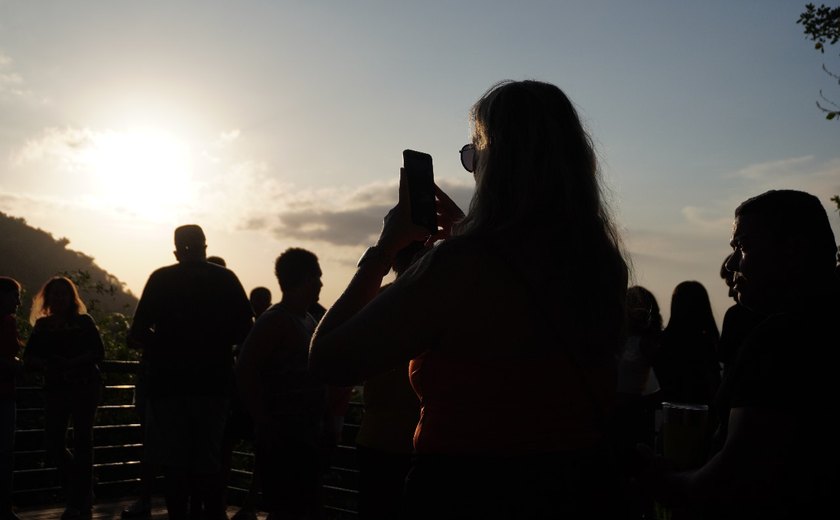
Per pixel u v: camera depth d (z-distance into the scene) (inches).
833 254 77.4
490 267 63.7
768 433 65.5
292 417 180.1
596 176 70.9
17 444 317.7
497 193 67.4
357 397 295.6
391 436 154.1
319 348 63.4
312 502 182.4
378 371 62.1
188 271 224.1
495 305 63.2
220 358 224.7
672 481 70.2
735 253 83.7
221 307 225.3
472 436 61.9
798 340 66.6
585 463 63.2
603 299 67.1
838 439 64.8
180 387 219.0
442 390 63.5
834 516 64.2
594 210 68.9
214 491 222.8
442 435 62.7
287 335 181.0
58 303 271.9
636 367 211.5
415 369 65.9
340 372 62.1
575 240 66.3
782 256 76.7
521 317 63.4
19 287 251.0
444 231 77.5
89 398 273.3
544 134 67.9
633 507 72.4
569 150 68.8
